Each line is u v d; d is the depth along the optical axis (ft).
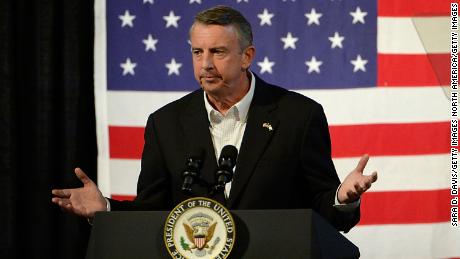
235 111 35.96
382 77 54.75
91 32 55.83
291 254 26.58
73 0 55.72
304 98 36.65
